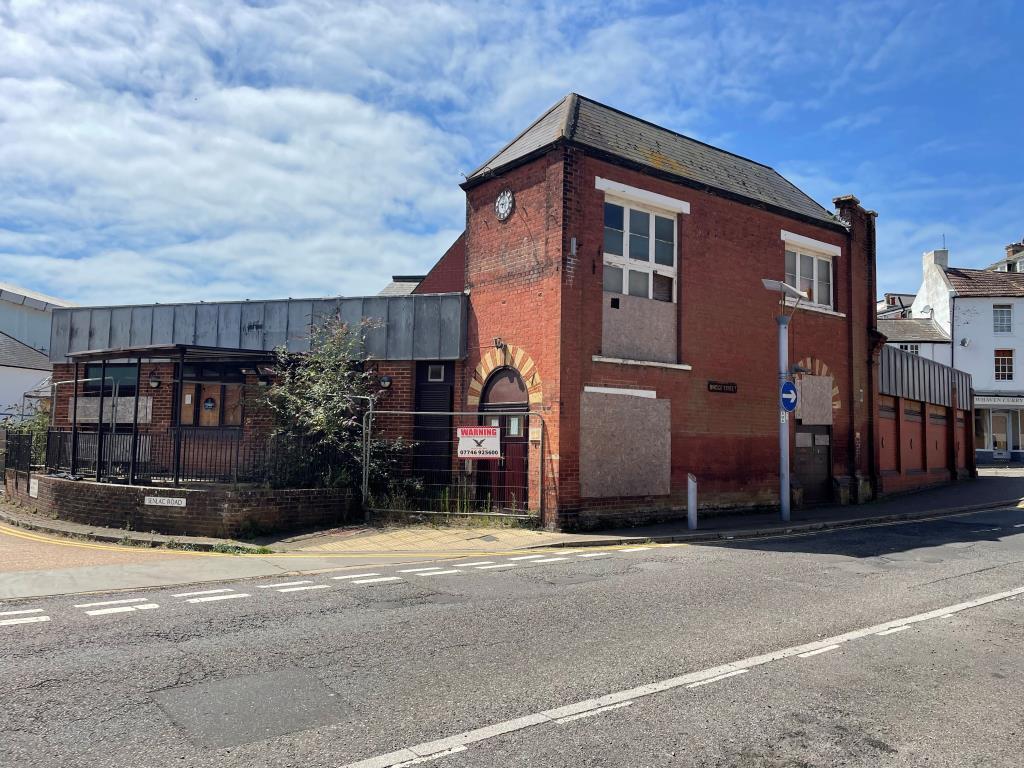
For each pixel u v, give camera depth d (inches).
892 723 178.1
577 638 246.2
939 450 1008.2
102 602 298.5
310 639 243.1
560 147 527.2
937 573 370.9
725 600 304.2
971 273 1644.9
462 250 816.3
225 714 178.4
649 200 575.2
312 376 555.2
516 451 544.7
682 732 170.7
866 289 770.8
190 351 533.0
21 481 636.7
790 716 181.3
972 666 223.0
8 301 1362.0
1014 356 1526.8
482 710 182.5
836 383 724.7
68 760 152.7
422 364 614.2
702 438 596.1
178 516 483.5
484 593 315.3
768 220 668.1
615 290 557.9
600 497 526.0
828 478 712.4
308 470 522.0
